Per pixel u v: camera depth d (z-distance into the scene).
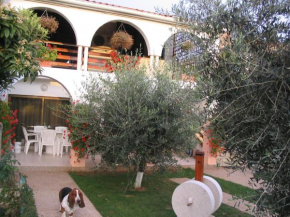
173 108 6.08
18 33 4.15
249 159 2.71
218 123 2.72
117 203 6.04
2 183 4.50
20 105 12.22
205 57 2.84
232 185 7.99
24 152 10.40
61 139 10.38
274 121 2.51
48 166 8.34
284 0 2.76
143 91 6.14
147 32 11.07
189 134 6.27
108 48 12.23
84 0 10.16
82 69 10.50
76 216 5.27
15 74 4.50
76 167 8.57
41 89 12.49
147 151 6.31
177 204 4.88
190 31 3.16
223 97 2.78
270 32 2.76
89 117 6.61
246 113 2.62
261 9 2.86
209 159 10.35
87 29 10.41
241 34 2.63
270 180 2.42
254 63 2.52
